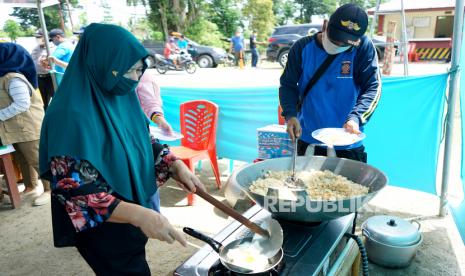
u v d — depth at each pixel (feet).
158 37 70.95
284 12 84.69
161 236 3.22
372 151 10.17
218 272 3.48
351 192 4.35
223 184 12.33
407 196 10.68
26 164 11.84
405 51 20.76
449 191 10.64
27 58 10.16
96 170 3.43
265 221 4.14
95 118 3.53
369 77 6.24
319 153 6.82
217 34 72.49
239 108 12.23
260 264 3.42
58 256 8.52
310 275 3.51
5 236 9.50
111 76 3.51
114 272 4.24
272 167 5.32
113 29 3.59
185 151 11.54
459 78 8.48
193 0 68.95
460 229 7.89
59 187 3.28
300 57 6.54
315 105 6.56
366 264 4.57
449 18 43.39
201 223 9.66
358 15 5.44
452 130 8.66
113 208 3.26
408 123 9.43
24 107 9.80
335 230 4.37
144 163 4.20
